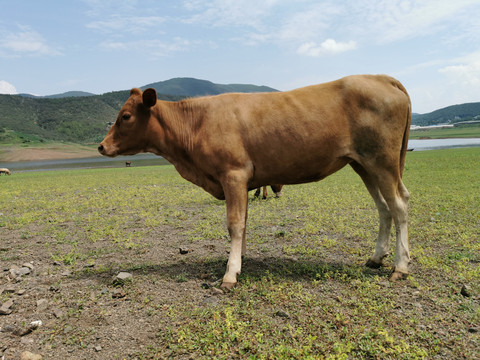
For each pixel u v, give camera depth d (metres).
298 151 4.20
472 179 12.62
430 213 7.53
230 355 2.84
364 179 4.72
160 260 5.31
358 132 4.16
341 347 2.80
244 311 3.48
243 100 4.44
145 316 3.53
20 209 10.14
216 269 4.80
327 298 3.75
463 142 88.00
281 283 4.14
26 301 3.98
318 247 5.65
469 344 2.86
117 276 4.41
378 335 3.00
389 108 4.11
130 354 2.92
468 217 6.96
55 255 5.70
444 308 3.44
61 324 3.44
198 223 7.70
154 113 4.70
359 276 4.32
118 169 31.80
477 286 3.84
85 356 2.93
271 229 6.93
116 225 7.74
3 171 31.31
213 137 4.32
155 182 17.05
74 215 9.10
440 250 5.17
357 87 4.16
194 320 3.38
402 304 3.56
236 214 4.27
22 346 3.10
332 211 8.31
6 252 5.93
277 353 2.79
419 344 2.89
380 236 4.64
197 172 4.77
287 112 4.19
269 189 12.20
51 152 119.00
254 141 4.23
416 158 26.36
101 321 3.47
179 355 2.88
